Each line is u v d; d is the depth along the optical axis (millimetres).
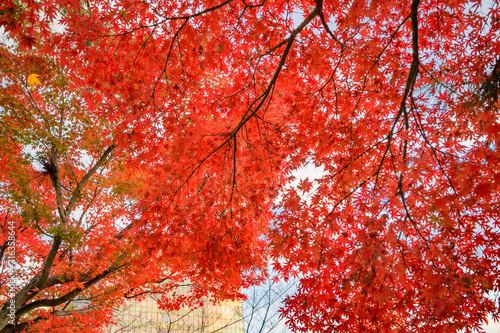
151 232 6023
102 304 8250
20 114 7570
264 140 6016
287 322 4930
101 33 4352
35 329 7441
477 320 4387
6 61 7301
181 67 5324
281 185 6168
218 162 6121
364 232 4086
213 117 6211
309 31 5195
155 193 5984
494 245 4473
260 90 6008
